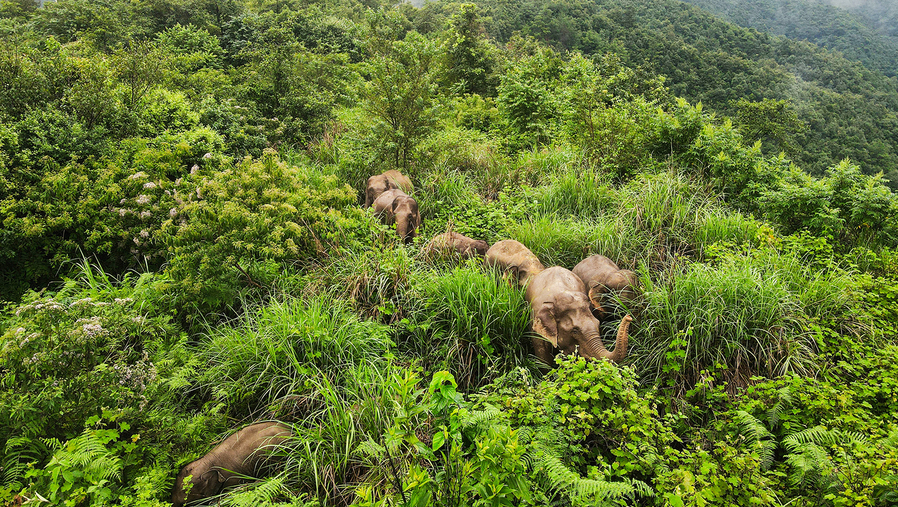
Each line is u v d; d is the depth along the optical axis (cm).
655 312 543
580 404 433
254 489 386
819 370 497
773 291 545
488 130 1455
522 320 570
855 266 661
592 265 636
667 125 985
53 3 2073
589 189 852
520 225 771
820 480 367
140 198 676
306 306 566
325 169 1010
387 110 1009
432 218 893
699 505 328
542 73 1764
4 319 565
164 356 504
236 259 574
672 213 755
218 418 446
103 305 462
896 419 443
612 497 344
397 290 604
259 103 1195
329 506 387
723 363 507
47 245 668
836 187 783
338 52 2266
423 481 278
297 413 469
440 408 293
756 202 830
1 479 371
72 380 393
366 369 471
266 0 3688
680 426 457
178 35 1917
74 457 355
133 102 957
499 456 290
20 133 750
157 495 383
